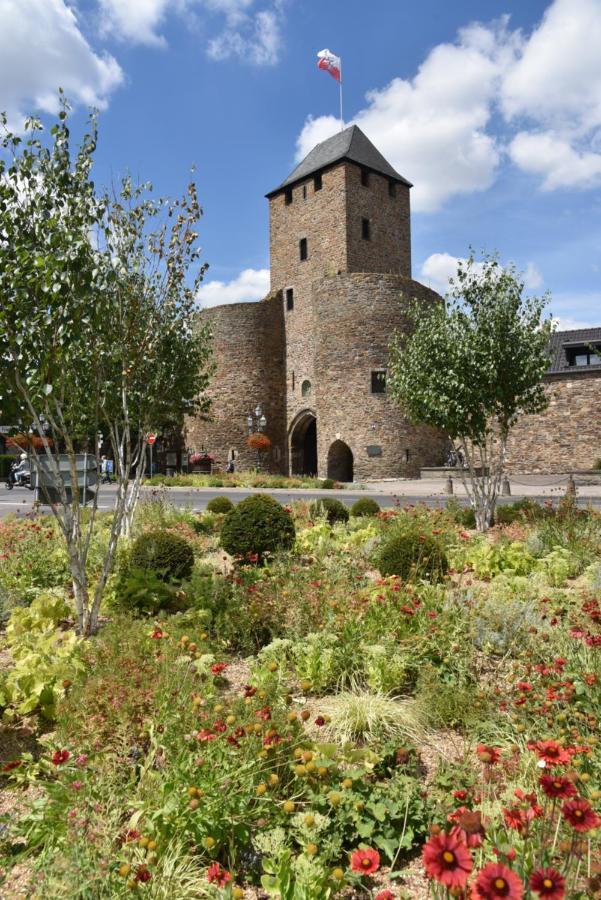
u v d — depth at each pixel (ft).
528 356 38.04
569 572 25.76
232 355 131.34
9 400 16.99
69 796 8.69
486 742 11.40
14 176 17.31
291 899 7.38
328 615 16.69
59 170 17.87
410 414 42.65
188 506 47.91
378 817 8.78
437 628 15.64
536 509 39.37
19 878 8.06
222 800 8.59
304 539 32.01
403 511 39.52
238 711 10.62
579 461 102.32
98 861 7.48
